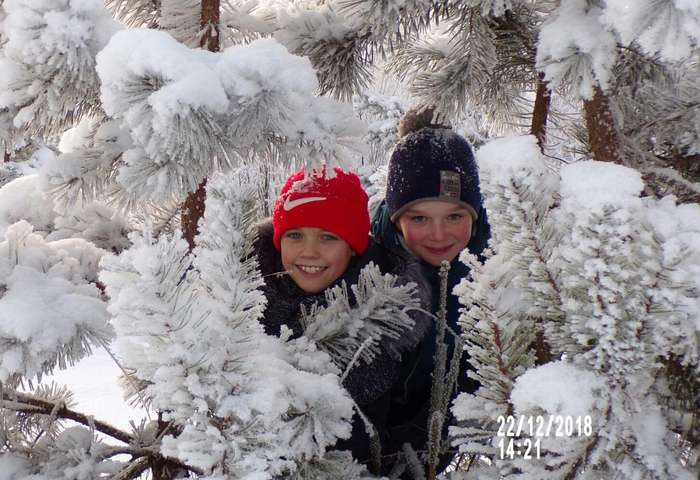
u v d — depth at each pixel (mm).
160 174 957
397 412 1418
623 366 739
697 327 734
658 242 752
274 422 768
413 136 1724
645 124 1441
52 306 1020
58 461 1144
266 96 968
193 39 1423
